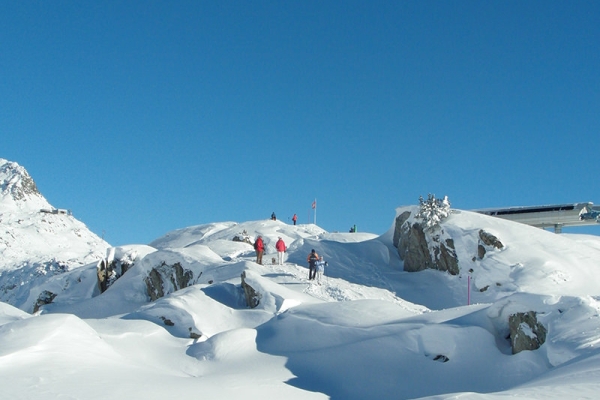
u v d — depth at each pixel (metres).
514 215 47.47
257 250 35.34
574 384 11.04
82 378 12.41
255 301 26.08
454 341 18.30
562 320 16.53
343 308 23.03
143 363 18.19
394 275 37.78
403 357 18.41
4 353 13.17
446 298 33.91
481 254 35.38
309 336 20.88
